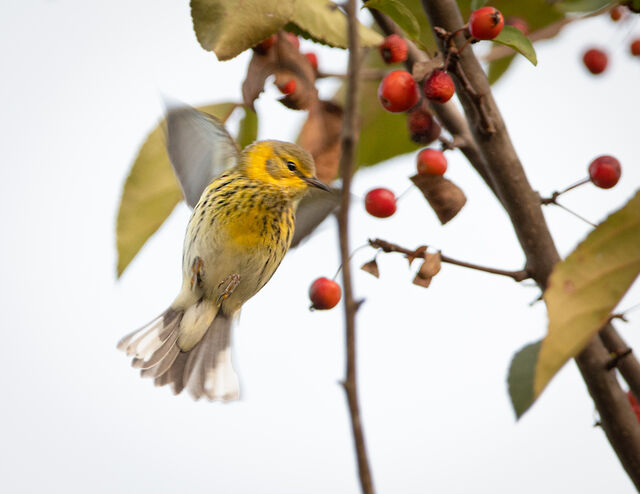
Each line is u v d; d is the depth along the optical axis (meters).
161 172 3.88
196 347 3.89
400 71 3.80
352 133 3.70
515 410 3.82
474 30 3.78
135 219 3.88
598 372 3.81
